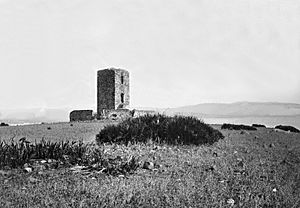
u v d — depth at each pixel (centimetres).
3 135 1759
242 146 1212
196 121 1509
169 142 1223
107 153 927
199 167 762
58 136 1697
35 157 800
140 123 1362
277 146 1245
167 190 549
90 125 2631
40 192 524
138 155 934
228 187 582
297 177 667
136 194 523
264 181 630
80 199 491
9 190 532
